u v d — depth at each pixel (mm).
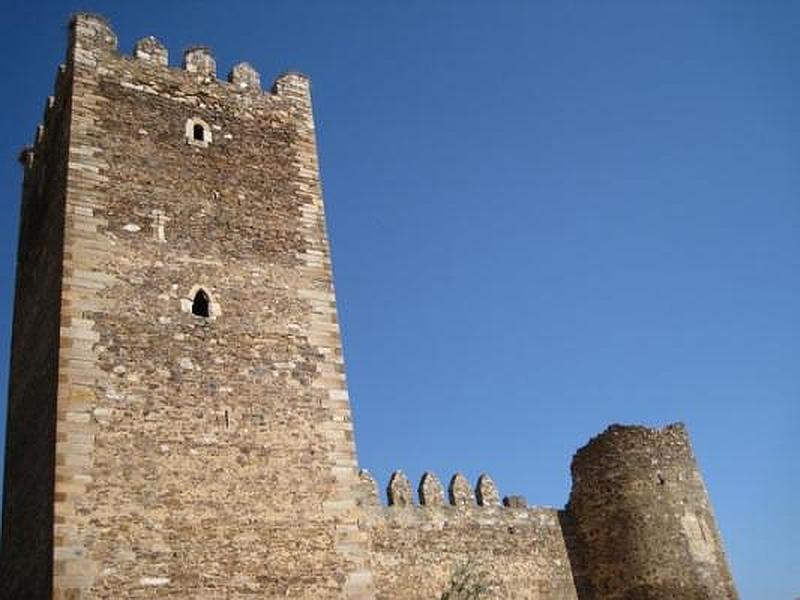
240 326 21375
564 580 32312
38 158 25594
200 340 20641
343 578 19750
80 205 20641
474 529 31188
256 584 18750
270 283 22422
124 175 21656
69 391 18453
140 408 19109
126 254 20672
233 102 24672
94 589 16969
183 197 22266
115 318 19766
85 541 17266
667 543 31562
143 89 23156
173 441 19188
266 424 20516
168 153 22656
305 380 21594
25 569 19000
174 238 21562
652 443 33375
